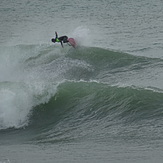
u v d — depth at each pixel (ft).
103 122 192.65
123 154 154.40
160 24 457.27
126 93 205.98
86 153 158.51
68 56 307.37
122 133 177.99
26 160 154.10
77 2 607.78
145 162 145.69
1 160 155.53
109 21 481.05
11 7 593.01
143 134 173.78
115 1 606.96
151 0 605.73
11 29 463.42
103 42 379.76
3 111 199.93
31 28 463.42
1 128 197.06
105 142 170.19
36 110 206.08
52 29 453.99
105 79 272.10
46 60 308.40
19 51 325.21
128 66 290.15
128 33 418.10
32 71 297.94
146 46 359.25
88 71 288.71
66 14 529.86
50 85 215.92
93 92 213.66
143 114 190.49
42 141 179.01
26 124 198.90
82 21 485.56
